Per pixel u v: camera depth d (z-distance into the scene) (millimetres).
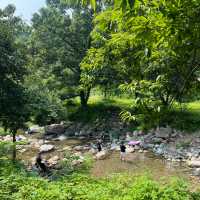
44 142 37688
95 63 6160
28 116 28859
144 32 4551
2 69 28031
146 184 9750
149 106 5406
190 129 34312
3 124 27734
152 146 33438
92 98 51688
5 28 29391
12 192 9594
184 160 29406
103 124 41594
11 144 14461
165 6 4355
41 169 22953
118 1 3389
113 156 31484
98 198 9266
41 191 9250
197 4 4312
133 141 34719
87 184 10531
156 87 5195
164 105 5332
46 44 46719
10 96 27656
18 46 30688
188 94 5574
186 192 9727
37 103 29906
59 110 34875
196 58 4953
